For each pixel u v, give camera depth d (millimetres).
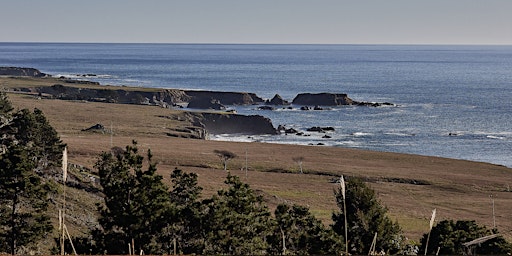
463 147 175875
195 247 42344
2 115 91938
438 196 103250
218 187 99125
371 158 144625
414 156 149625
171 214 42781
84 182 80312
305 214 49406
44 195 48688
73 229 56844
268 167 127562
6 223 46500
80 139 152000
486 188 112688
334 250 43406
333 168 127250
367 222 46750
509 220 83875
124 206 43281
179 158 133125
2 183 45969
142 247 41906
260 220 47469
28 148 76125
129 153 46312
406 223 78250
